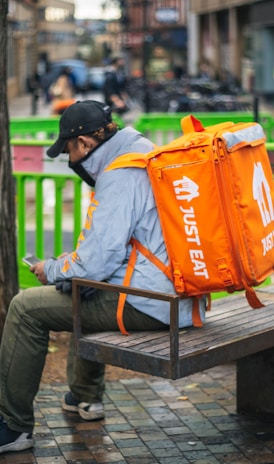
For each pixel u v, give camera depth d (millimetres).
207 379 7410
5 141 7266
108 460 5801
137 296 5434
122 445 6039
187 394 7047
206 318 5836
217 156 5094
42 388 7098
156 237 5480
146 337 5414
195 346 5188
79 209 8844
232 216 5145
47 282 5754
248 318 5828
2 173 7309
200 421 6484
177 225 5262
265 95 49344
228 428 6355
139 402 6859
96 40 146875
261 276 5285
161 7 78938
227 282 5199
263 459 5848
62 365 7715
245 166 5273
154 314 5449
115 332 5547
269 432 6277
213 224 5156
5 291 7426
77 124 5652
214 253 5188
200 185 5148
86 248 5438
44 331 5688
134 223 5449
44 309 5605
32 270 5789
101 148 5691
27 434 5867
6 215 7379
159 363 5004
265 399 6457
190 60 78875
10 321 5691
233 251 5164
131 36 83500
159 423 6438
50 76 29094
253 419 6508
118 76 30188
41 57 113188
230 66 62812
